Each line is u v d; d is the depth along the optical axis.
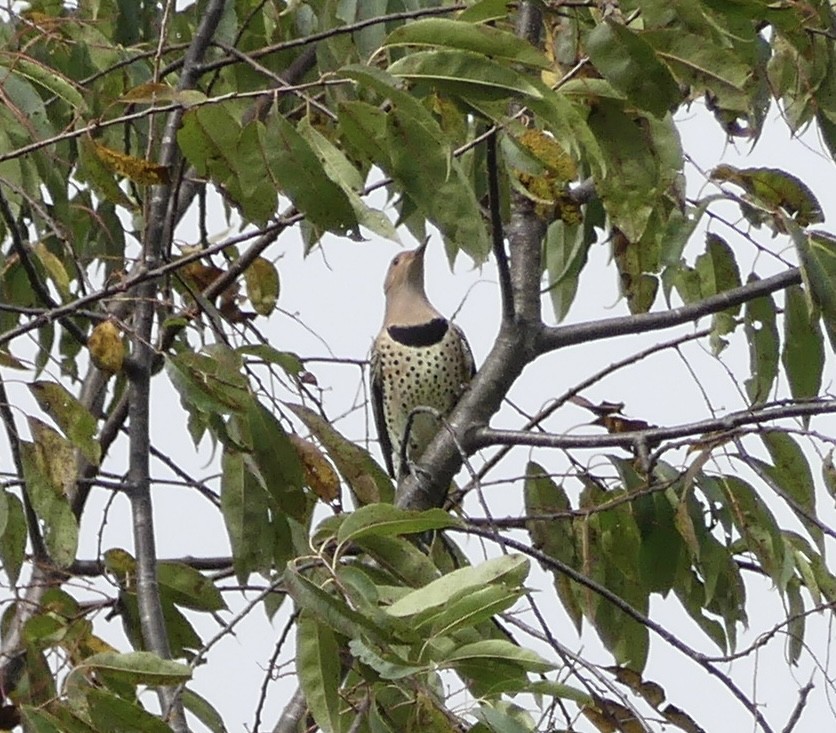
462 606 6.27
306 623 6.52
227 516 8.83
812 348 9.79
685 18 6.98
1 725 7.05
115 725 6.75
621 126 7.35
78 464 10.49
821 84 9.73
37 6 10.32
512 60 6.67
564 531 10.24
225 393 8.11
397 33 6.66
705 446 9.27
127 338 9.59
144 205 8.68
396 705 6.96
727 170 8.96
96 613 8.48
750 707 7.35
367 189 8.84
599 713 7.06
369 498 8.30
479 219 6.92
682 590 10.26
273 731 8.14
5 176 9.12
